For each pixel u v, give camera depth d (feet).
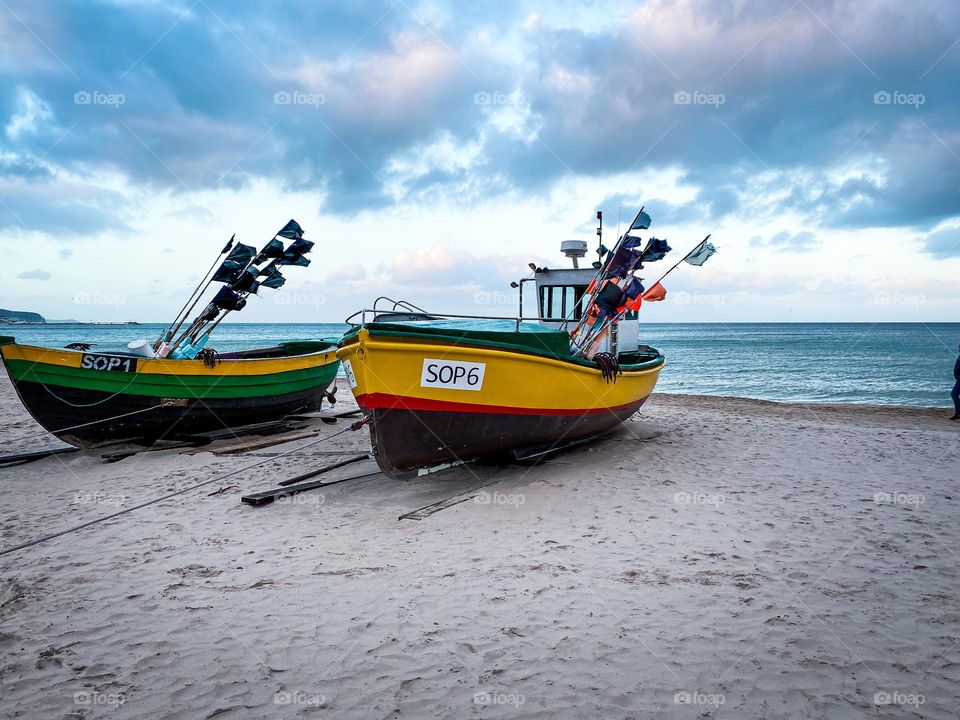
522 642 13.00
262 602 15.05
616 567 16.69
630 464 28.12
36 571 17.10
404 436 22.86
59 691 11.50
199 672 12.10
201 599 15.25
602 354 28.35
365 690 11.44
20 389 29.60
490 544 18.65
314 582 16.12
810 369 115.14
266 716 10.73
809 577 15.88
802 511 21.33
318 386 42.14
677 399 58.90
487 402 23.50
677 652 12.50
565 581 15.88
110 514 22.43
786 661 12.10
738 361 137.90
